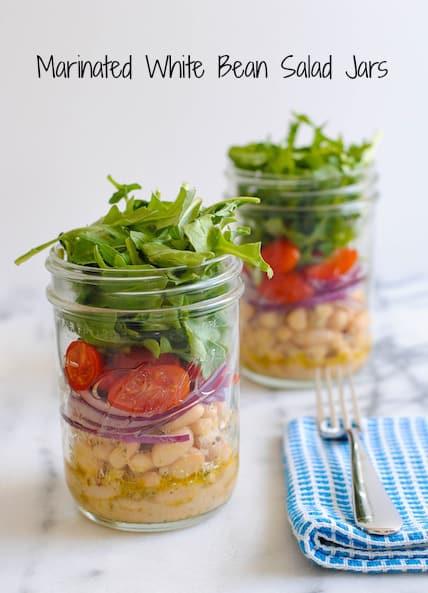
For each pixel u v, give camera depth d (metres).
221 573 0.83
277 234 1.21
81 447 0.89
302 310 1.24
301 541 0.83
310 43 1.66
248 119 1.69
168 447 0.86
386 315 1.58
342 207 1.20
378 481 0.92
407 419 1.10
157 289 0.82
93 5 1.60
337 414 1.18
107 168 1.69
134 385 0.84
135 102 1.66
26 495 1.00
